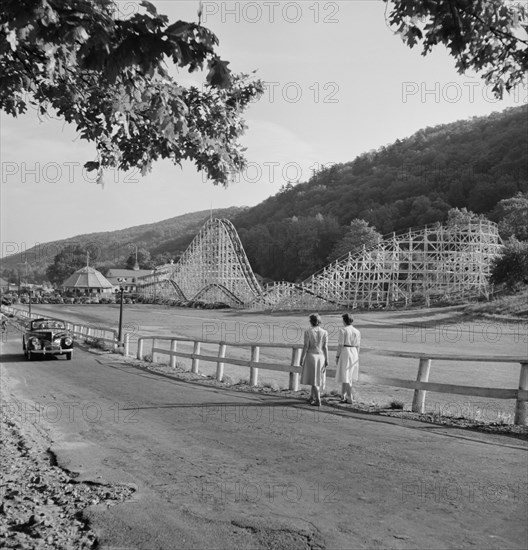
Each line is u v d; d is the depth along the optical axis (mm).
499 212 115062
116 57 3256
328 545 4621
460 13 3547
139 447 8414
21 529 5156
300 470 6832
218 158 6156
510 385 17516
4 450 8453
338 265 88625
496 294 66438
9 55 4785
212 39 3352
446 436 8586
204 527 5113
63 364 23312
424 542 4629
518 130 145875
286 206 195125
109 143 6145
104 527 5156
